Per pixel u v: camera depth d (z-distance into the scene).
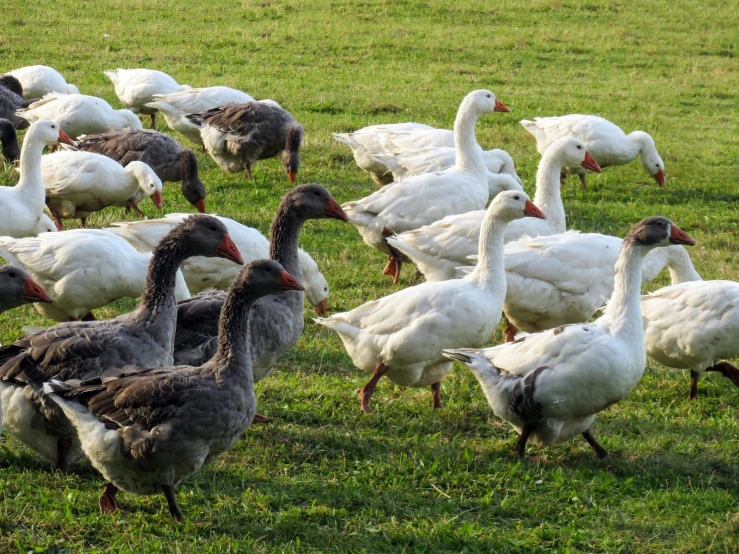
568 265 10.90
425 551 7.19
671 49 30.78
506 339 11.92
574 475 8.51
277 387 10.07
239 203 16.33
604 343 8.36
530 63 28.62
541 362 8.45
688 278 11.94
